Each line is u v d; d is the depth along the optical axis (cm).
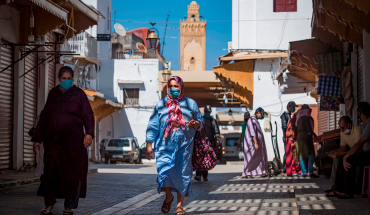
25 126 1404
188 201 751
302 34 2600
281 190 895
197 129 593
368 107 711
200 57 11219
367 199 682
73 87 592
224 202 728
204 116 1235
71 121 574
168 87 597
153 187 1015
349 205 615
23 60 1359
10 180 921
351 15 894
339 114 1650
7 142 1279
